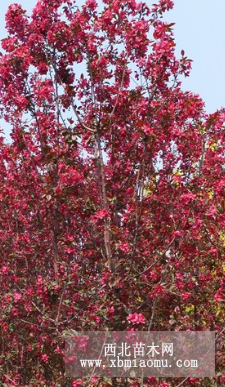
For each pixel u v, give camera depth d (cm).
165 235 847
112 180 842
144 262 832
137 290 815
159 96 849
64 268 856
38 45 854
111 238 819
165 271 804
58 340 795
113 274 791
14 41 849
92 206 832
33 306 847
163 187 876
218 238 890
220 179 877
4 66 848
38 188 908
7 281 911
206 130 895
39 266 924
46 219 895
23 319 871
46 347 872
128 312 795
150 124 829
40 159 868
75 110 837
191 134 877
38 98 863
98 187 832
